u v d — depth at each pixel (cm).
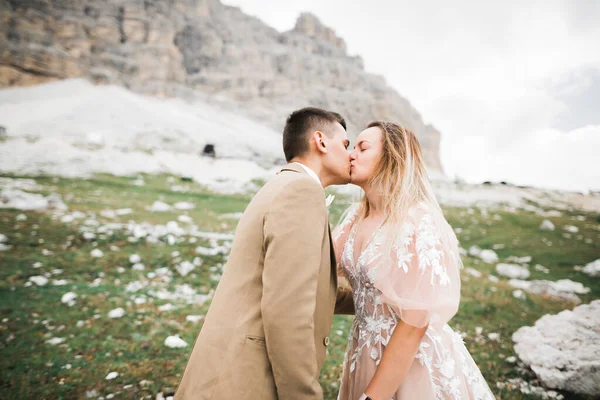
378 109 13975
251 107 12012
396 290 183
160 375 370
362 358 201
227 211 1847
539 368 424
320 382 386
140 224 1200
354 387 206
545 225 1991
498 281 965
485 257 1330
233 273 185
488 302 734
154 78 10988
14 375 354
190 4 13412
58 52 9644
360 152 220
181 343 441
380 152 215
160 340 450
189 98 11200
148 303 577
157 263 797
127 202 1728
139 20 11456
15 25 9481
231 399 160
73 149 3550
